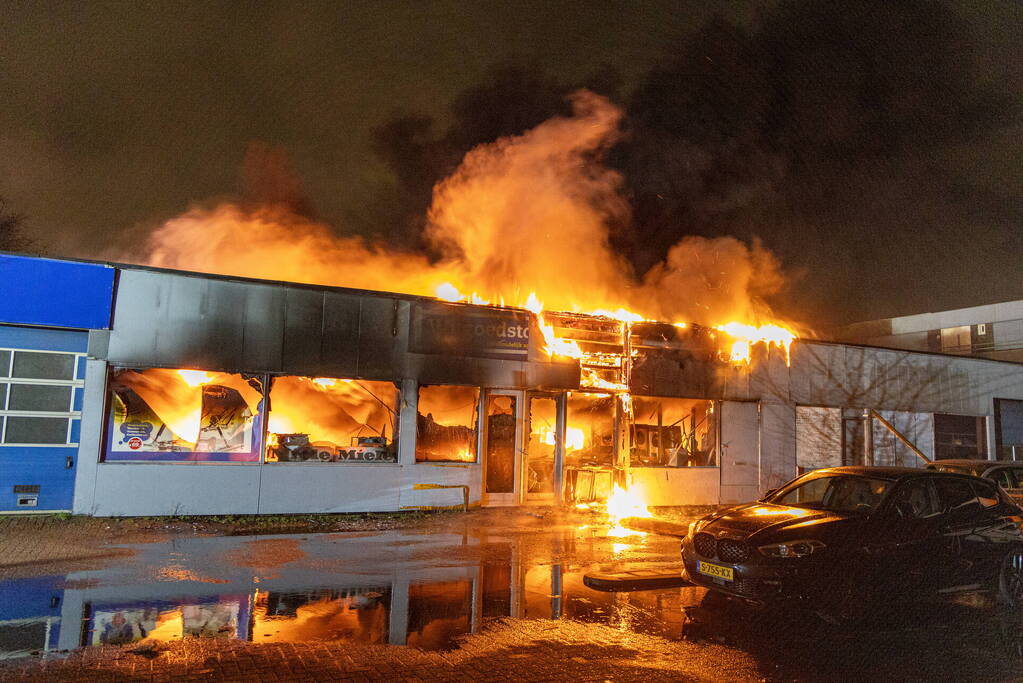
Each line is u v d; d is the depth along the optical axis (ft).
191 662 15.19
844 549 20.10
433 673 15.19
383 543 30.63
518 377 43.45
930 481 22.97
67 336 34.68
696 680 15.42
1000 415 62.44
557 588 23.47
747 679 15.57
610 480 46.03
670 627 19.47
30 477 33.35
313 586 22.36
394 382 40.68
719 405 49.90
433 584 23.29
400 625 18.60
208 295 36.55
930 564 21.01
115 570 23.62
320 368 38.47
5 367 33.50
